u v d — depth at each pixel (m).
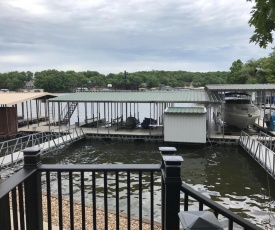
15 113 25.19
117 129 26.25
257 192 12.56
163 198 2.30
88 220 5.88
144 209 9.61
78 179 13.02
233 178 14.66
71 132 24.88
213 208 2.02
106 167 2.40
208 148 21.34
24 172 2.20
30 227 2.29
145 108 58.19
